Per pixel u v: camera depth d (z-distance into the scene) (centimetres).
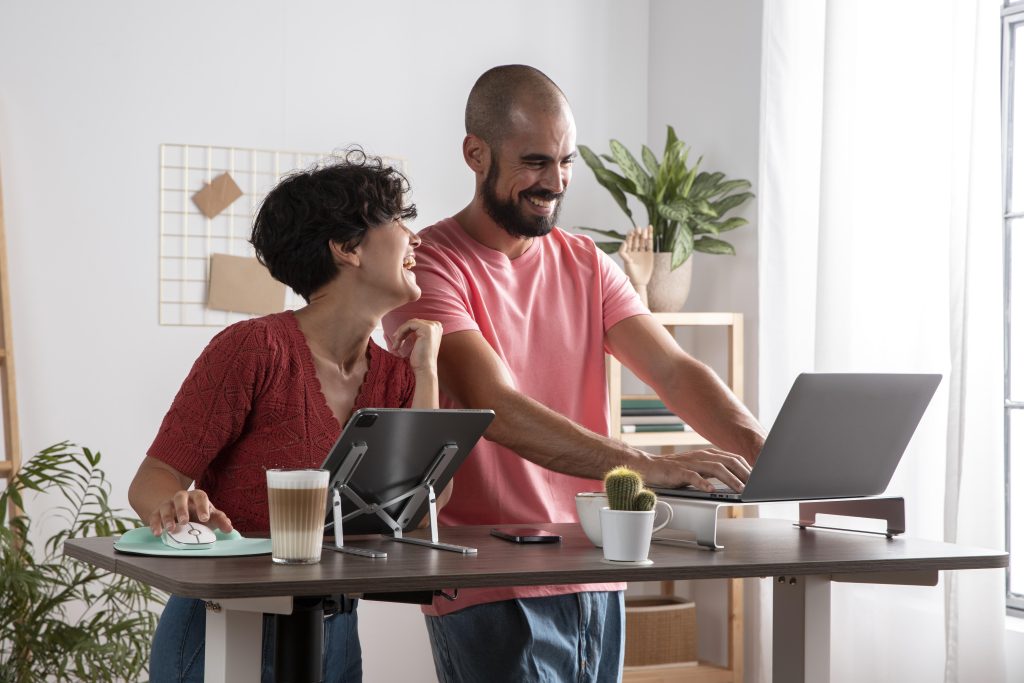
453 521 208
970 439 288
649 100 432
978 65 288
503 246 215
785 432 163
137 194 356
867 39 324
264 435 162
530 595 199
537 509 210
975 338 288
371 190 165
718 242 380
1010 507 320
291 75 377
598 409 224
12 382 329
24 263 342
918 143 313
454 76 401
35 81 344
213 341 162
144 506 151
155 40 358
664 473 177
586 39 423
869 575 176
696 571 143
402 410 148
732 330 376
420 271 204
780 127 358
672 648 368
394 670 385
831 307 327
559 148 205
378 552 143
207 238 365
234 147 369
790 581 182
